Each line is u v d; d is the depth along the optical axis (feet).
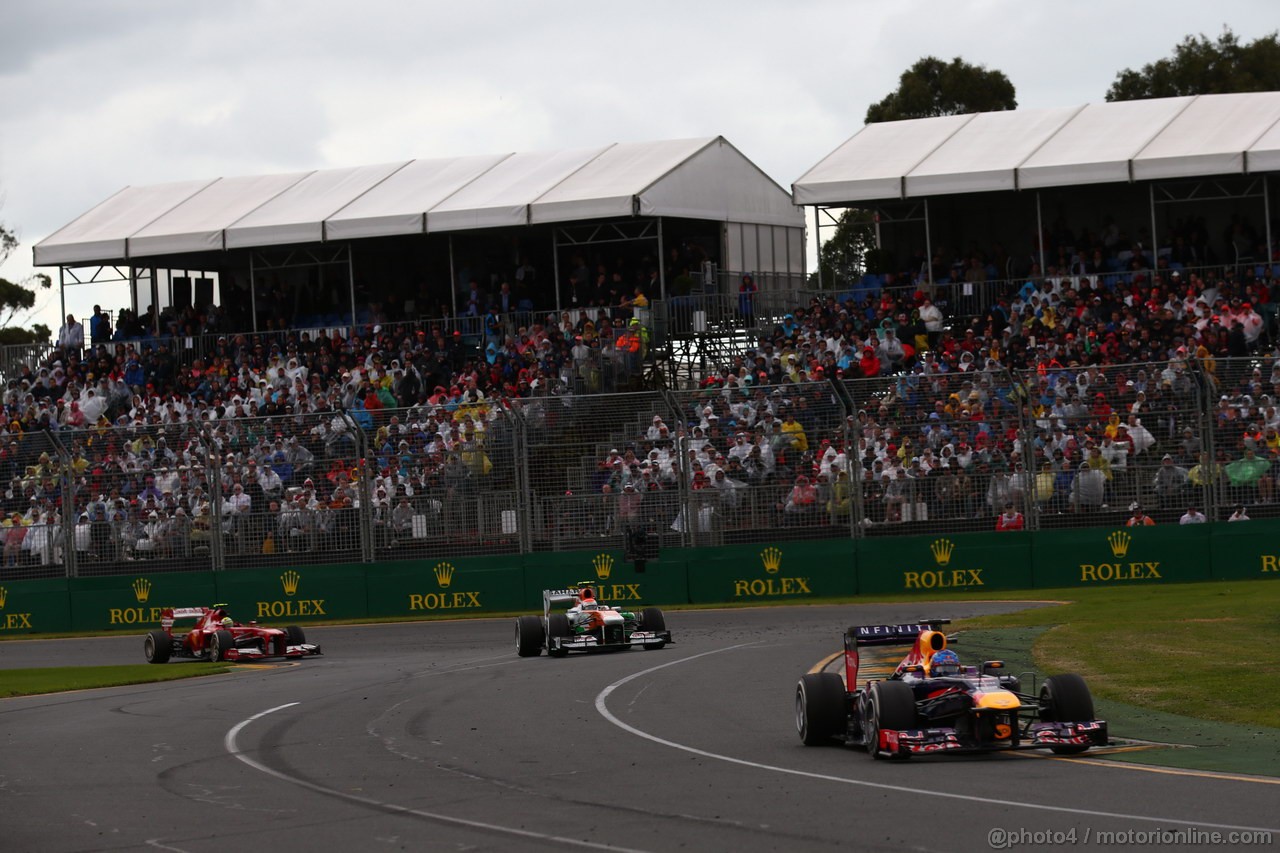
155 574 127.03
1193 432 111.96
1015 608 100.94
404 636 110.22
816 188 150.30
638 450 121.19
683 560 119.85
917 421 117.29
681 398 121.70
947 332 142.10
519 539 122.11
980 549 114.93
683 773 43.86
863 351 135.54
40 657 110.42
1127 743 46.70
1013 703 43.45
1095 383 115.14
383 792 42.39
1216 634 74.79
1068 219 156.56
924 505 116.26
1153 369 114.21
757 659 78.13
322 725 59.31
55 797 43.57
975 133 155.43
